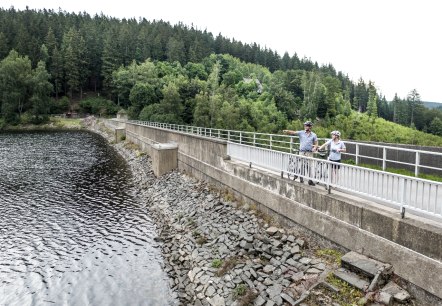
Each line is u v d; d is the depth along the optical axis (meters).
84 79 119.06
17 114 93.31
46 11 164.75
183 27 191.62
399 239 8.08
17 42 114.62
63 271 14.08
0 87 91.81
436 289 7.11
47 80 105.94
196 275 12.07
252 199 15.48
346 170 10.00
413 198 7.95
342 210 9.95
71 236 17.53
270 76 154.75
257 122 88.38
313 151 11.96
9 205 22.58
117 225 19.02
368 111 135.88
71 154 44.88
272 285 9.83
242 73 153.62
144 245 16.27
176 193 22.44
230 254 12.44
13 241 16.95
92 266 14.41
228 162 18.28
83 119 101.19
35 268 14.34
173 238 16.31
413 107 150.12
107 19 178.88
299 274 9.73
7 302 12.00
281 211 13.05
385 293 7.59
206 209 17.66
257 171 15.09
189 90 86.81
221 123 74.38
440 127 125.38
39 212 21.27
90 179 30.38
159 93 97.19
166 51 151.00
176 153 28.84
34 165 36.69
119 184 28.62
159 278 13.09
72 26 143.12
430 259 7.29
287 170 13.03
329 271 9.23
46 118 95.25
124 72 111.31
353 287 8.21
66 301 12.05
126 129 59.53
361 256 8.93
